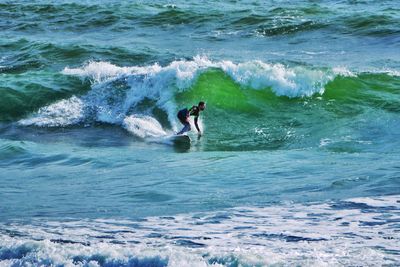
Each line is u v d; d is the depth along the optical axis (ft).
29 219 119.24
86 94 259.80
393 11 438.40
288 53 341.41
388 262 83.46
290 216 113.50
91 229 109.70
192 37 388.78
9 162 186.19
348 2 505.66
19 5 495.82
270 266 77.66
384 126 215.31
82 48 338.95
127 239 101.91
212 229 107.04
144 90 254.68
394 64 307.78
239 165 167.22
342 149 190.60
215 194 135.33
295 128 224.74
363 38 372.58
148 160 182.09
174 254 82.07
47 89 261.85
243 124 233.55
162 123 239.09
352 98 245.86
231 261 79.46
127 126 235.40
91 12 460.14
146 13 446.60
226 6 482.28
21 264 84.79
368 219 108.88
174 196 135.33
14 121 247.50
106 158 185.68
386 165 154.51
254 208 120.98
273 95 251.60
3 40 370.32
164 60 324.80
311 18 411.13
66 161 183.62
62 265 83.20
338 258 85.30
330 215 112.68
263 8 458.50
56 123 243.19
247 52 345.51
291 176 149.48
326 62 315.99
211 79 255.70
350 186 134.51
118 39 390.63
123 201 133.08
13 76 275.18
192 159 180.96
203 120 237.66
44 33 420.77
